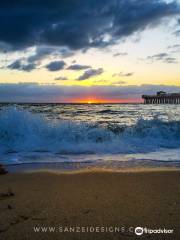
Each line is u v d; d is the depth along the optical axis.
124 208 2.73
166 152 6.49
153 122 9.10
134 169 4.68
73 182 3.81
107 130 8.26
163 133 8.28
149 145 7.33
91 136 7.73
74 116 18.80
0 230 2.23
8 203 2.88
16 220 2.43
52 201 2.95
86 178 4.04
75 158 5.71
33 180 3.94
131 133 8.25
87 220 2.44
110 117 18.05
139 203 2.88
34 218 2.48
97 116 19.06
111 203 2.88
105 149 6.75
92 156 5.96
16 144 7.06
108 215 2.55
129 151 6.60
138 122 9.18
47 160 5.48
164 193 3.25
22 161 5.38
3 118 7.62
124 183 3.74
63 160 5.48
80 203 2.88
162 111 28.17
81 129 8.16
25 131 7.55
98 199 3.01
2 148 6.72
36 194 3.21
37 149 6.68
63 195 3.17
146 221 2.42
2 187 3.55
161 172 4.43
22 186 3.60
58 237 2.12
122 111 27.64
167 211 2.65
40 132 7.67
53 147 6.86
